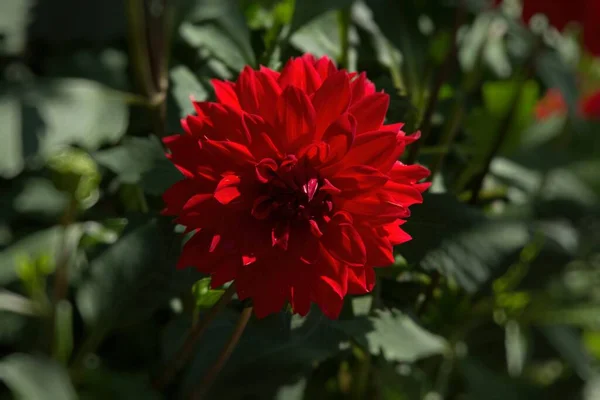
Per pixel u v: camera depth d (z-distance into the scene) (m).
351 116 0.50
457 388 0.83
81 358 0.68
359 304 0.61
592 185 0.92
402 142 0.52
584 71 0.94
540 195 0.84
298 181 0.52
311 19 0.66
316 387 0.74
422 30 0.80
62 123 0.69
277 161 0.53
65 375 0.66
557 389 0.88
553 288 0.84
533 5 0.75
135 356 0.76
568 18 0.75
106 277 0.62
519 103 0.76
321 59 0.55
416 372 0.72
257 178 0.52
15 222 0.79
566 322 0.83
